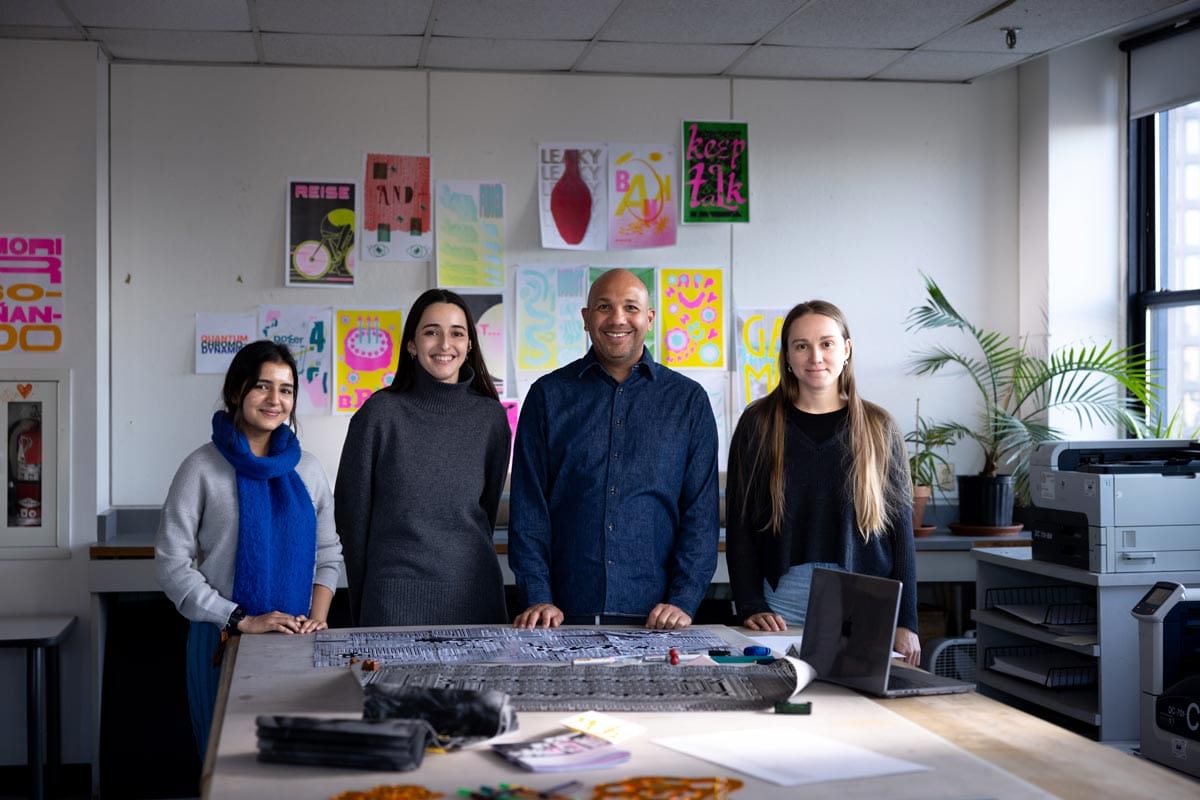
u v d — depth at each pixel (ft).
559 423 9.50
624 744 5.66
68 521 14.55
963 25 14.34
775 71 16.35
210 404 15.61
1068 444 12.39
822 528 9.15
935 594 16.99
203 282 15.60
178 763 14.67
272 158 15.70
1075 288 16.55
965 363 16.78
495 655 7.59
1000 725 6.12
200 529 9.55
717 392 16.57
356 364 15.85
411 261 15.96
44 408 14.52
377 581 9.57
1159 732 9.42
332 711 6.23
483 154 16.08
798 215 16.78
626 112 16.37
